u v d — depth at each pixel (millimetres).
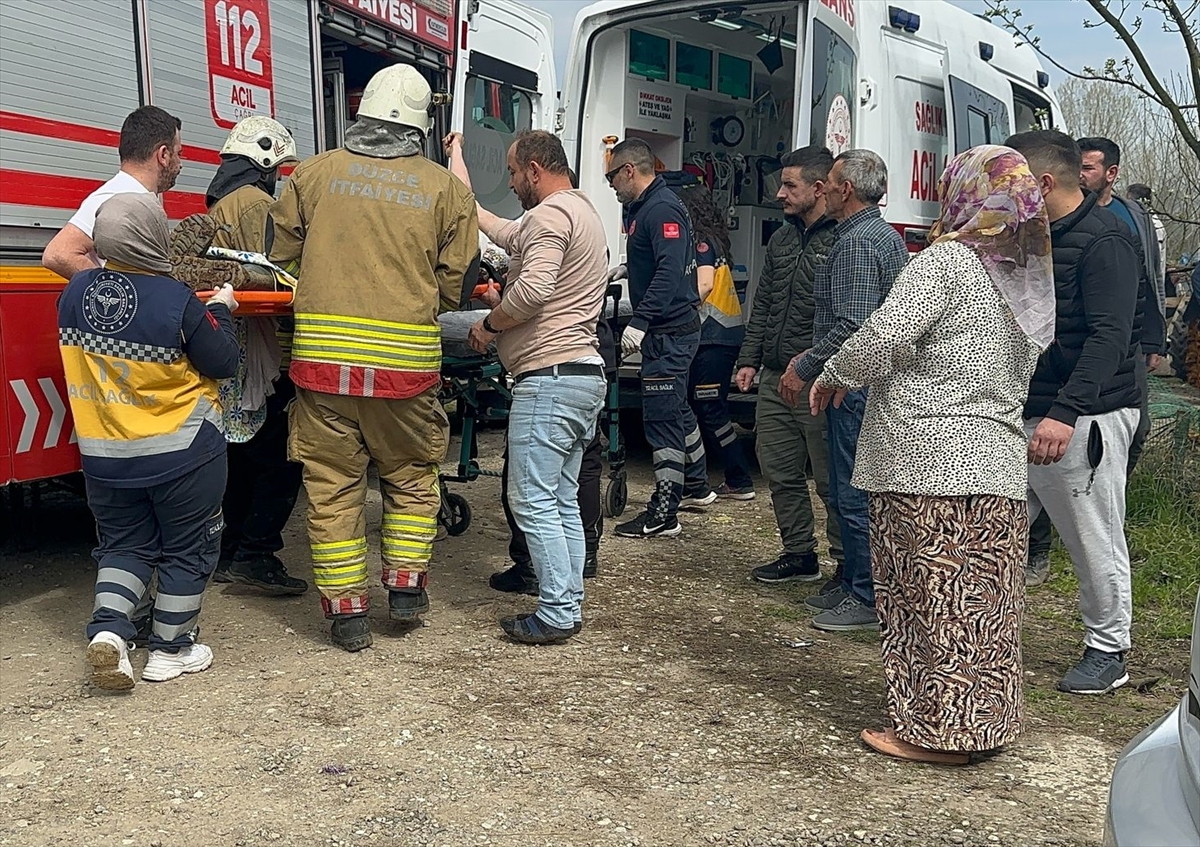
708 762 3473
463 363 5496
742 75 8992
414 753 3494
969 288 3303
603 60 7859
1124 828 1935
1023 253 3328
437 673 4129
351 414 4133
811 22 6535
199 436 3844
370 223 4082
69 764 3387
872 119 7336
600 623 4734
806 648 4512
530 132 4414
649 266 5906
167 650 3998
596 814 3148
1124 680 4109
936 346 3332
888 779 3387
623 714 3811
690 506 6824
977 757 3539
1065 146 3898
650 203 5793
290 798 3211
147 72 4543
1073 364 3986
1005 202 3281
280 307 4250
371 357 4051
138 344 3680
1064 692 4082
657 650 4438
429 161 4281
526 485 4359
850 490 4637
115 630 3736
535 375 4324
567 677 4121
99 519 3885
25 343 4031
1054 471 3971
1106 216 3893
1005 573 3371
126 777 3312
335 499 4238
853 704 3949
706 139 9023
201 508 3906
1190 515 6098
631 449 8688
